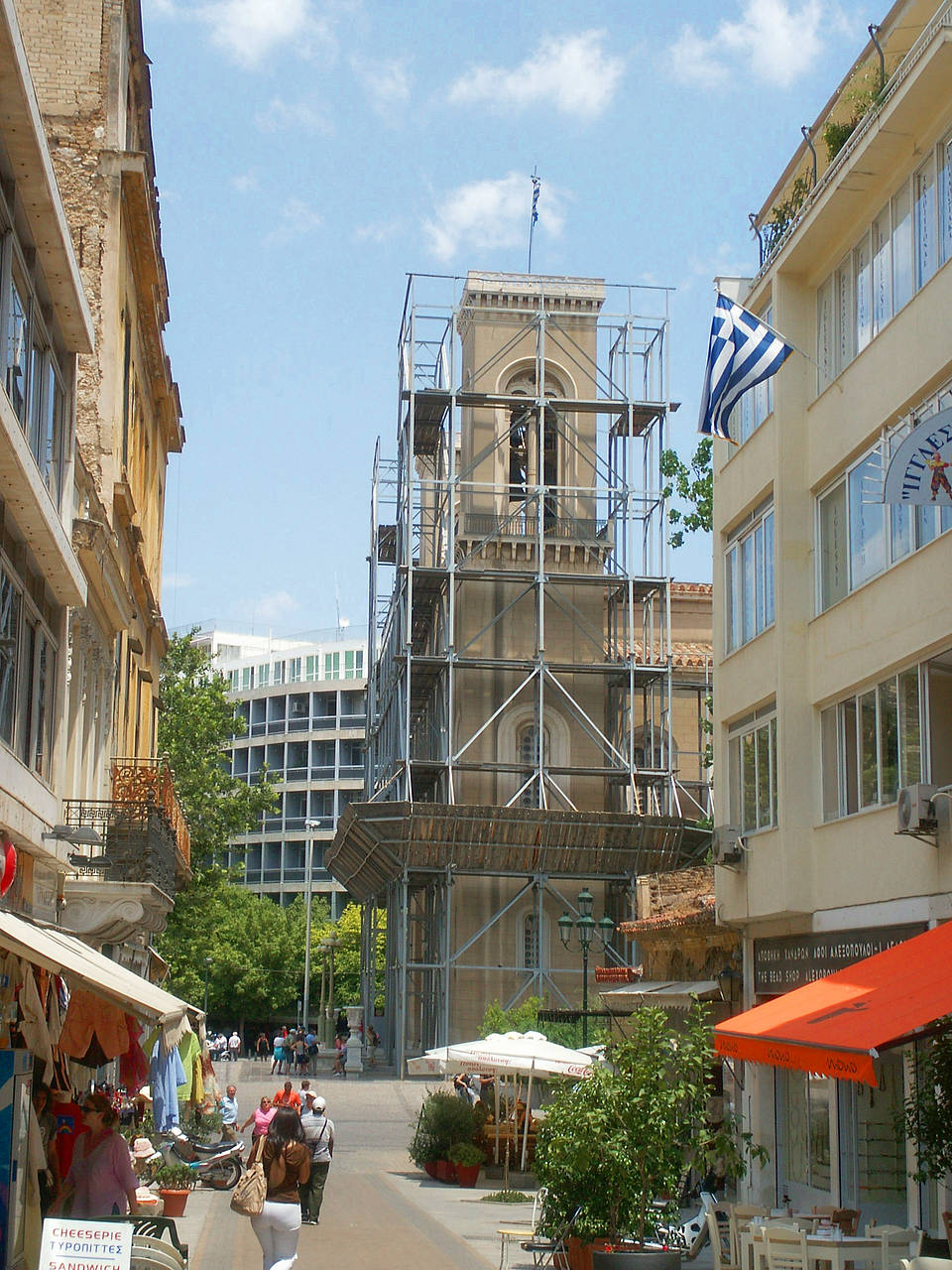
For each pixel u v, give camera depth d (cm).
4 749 1702
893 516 2078
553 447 6003
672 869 5228
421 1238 2123
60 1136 1870
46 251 1786
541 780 5312
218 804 5691
